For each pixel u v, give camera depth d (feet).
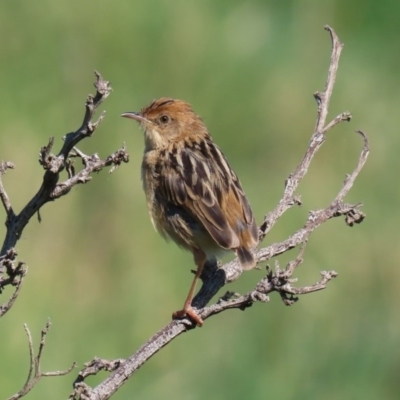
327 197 62.69
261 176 65.31
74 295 55.77
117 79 66.54
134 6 68.80
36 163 60.08
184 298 55.72
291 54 70.74
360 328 55.62
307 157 39.91
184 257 57.47
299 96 68.39
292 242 38.29
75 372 51.47
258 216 61.52
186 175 41.96
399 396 53.16
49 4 68.69
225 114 67.62
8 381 50.14
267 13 71.92
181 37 68.85
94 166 31.73
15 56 67.36
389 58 73.20
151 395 51.93
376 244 59.88
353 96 70.64
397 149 67.00
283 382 52.85
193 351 53.57
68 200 58.85
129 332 54.24
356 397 52.85
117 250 57.93
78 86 66.18
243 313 54.85
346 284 57.98
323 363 53.93
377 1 74.33
